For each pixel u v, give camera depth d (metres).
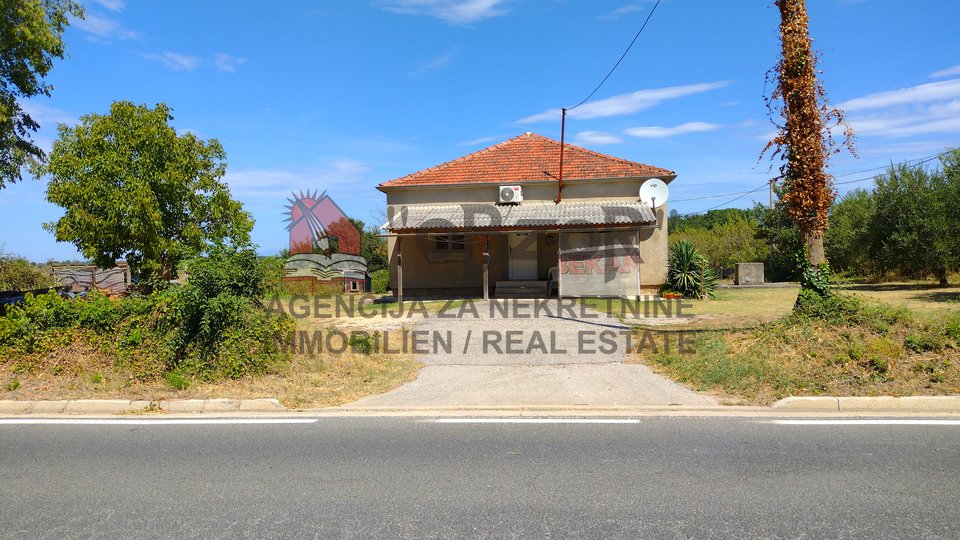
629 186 21.16
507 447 6.04
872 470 5.19
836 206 29.11
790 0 9.98
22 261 25.19
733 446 5.93
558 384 8.69
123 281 23.75
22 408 7.64
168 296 9.02
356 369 9.34
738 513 4.36
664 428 6.63
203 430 6.76
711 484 4.93
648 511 4.42
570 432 6.54
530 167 22.38
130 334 8.82
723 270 33.75
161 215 16.61
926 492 4.70
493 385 8.73
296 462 5.63
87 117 16.52
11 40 15.82
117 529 4.23
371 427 6.86
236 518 4.38
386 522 4.29
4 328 8.85
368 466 5.50
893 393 7.40
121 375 8.44
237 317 9.00
